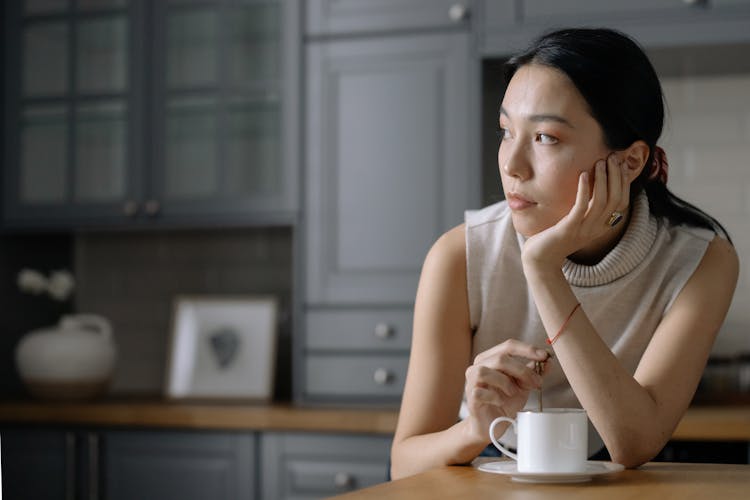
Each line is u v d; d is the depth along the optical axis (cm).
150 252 434
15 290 417
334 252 356
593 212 164
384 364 349
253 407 350
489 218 189
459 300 188
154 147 384
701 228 185
